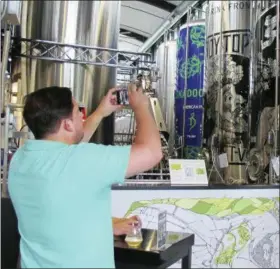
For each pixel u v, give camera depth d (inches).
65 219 44.6
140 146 46.8
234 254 108.7
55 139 48.9
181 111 241.1
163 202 102.3
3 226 73.7
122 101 66.6
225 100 158.7
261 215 111.3
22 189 47.4
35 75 203.3
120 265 62.0
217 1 162.4
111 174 45.0
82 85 209.8
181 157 234.8
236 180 153.0
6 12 119.7
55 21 206.7
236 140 155.7
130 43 427.8
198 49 229.3
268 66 152.3
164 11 323.0
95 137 207.8
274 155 138.9
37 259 46.1
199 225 105.1
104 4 213.3
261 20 155.2
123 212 99.6
